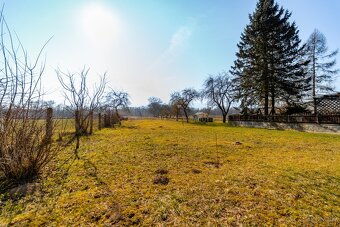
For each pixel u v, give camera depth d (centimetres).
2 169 361
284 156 605
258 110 2538
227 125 2406
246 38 2536
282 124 1761
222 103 3303
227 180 385
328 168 466
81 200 295
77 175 404
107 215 256
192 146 748
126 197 308
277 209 276
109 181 375
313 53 2494
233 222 245
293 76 2242
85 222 242
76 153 598
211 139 969
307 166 486
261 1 2453
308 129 1522
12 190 329
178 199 304
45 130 416
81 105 898
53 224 237
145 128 1656
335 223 242
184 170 452
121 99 2391
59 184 357
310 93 2477
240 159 565
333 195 319
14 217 252
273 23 2297
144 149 670
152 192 328
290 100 2334
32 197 307
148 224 241
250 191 333
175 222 245
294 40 2383
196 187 350
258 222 245
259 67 2330
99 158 542
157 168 462
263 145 810
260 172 436
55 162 493
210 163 521
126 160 526
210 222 245
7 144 368
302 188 346
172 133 1227
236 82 2697
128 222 243
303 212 267
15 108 374
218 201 299
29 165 382
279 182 373
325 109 1645
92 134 1080
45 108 417
